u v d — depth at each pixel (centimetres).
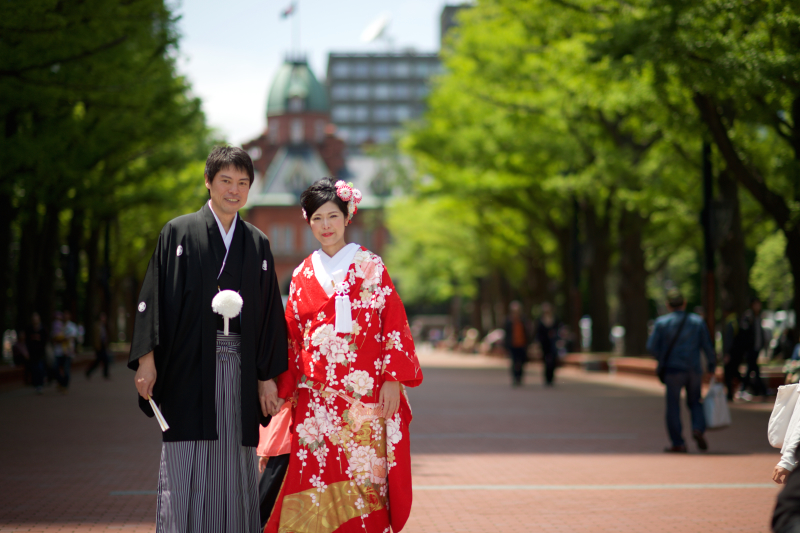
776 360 2116
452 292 6250
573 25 1766
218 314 403
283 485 433
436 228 4578
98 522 595
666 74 1242
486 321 5775
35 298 2294
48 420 1294
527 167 2716
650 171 2172
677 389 968
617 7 1498
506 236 3844
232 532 399
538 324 2234
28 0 1201
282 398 427
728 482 770
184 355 398
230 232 414
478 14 2541
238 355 407
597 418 1362
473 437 1112
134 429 1174
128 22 1487
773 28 1202
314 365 431
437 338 8138
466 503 673
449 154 3009
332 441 427
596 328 2889
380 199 9481
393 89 15038
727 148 1479
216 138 3306
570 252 3231
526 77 2305
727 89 1205
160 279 402
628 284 2641
